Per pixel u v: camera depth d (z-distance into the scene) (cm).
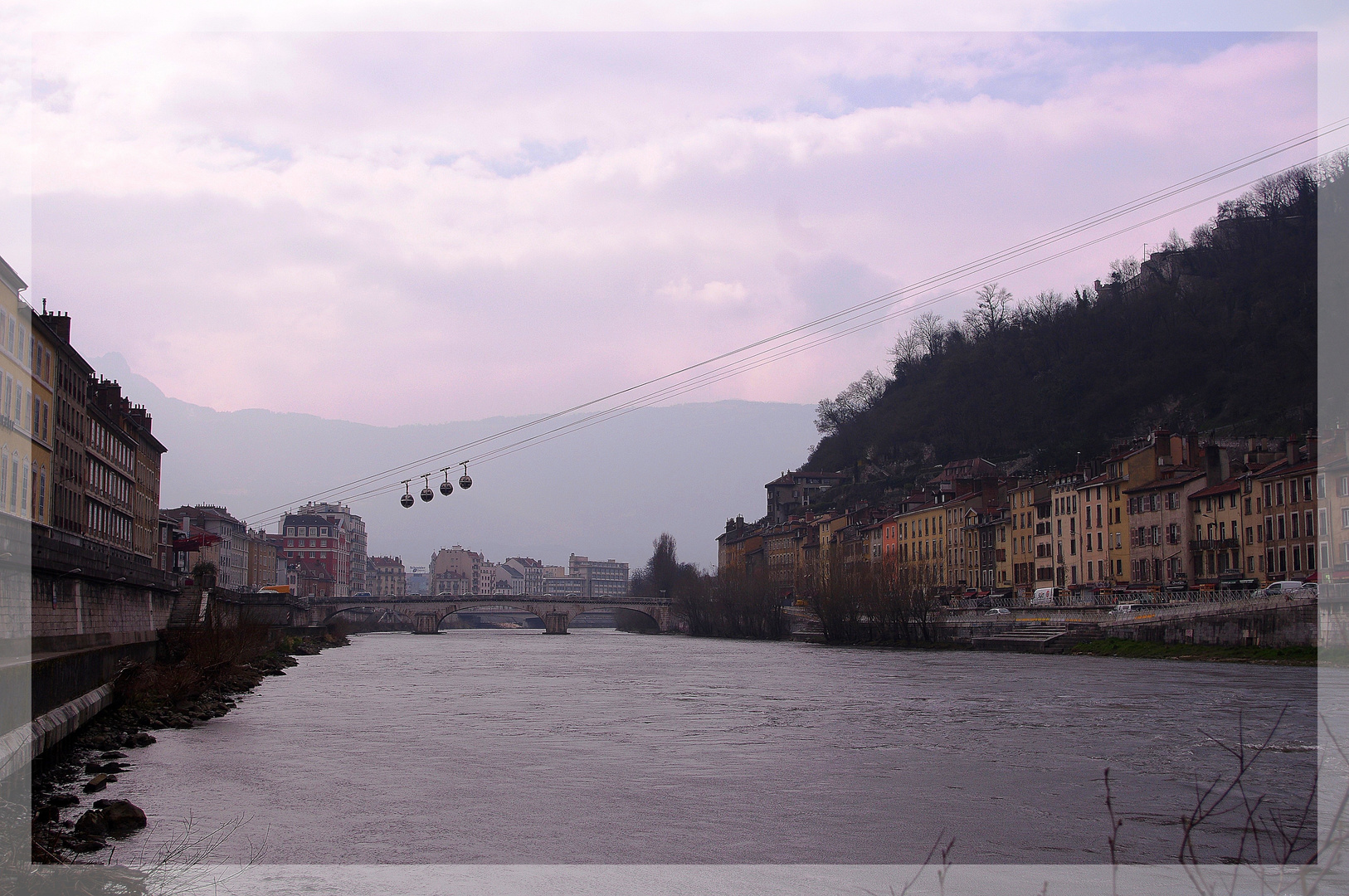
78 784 3428
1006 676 8219
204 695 6216
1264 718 5078
